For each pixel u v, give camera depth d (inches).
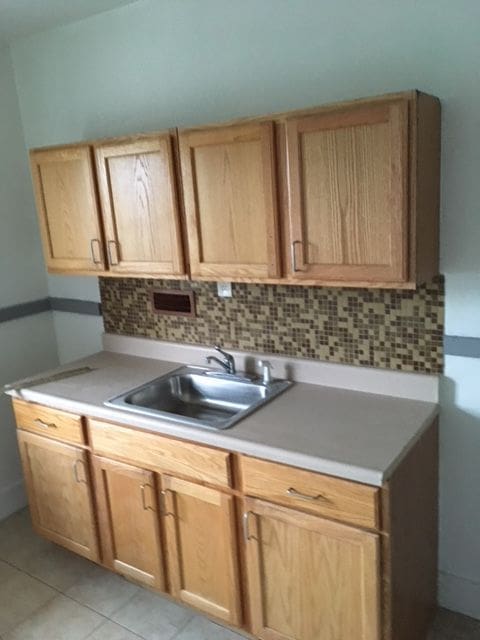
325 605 73.9
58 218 101.0
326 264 76.1
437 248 79.5
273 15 86.2
